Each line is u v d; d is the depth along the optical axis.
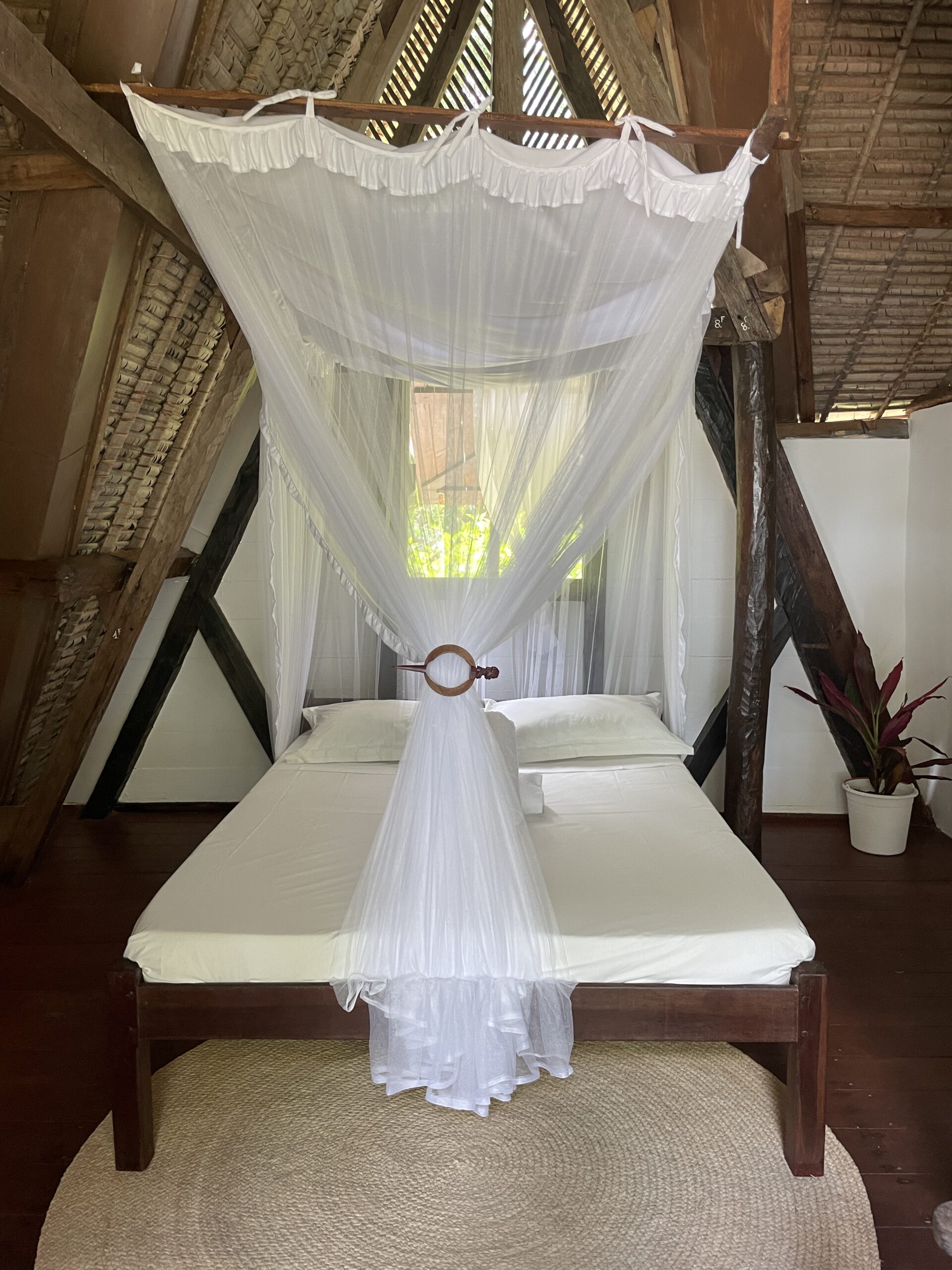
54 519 2.72
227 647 3.99
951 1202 1.56
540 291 1.95
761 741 3.45
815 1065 1.95
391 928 2.03
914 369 3.88
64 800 3.55
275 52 2.50
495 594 2.15
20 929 3.05
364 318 1.99
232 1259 1.77
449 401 2.05
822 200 3.31
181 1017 2.00
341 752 3.38
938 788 3.90
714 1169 2.00
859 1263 1.75
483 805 2.09
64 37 2.06
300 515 3.26
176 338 2.81
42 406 2.45
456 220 1.88
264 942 2.03
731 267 2.81
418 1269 1.74
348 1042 2.47
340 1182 1.96
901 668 3.73
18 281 2.28
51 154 2.11
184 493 3.29
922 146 3.15
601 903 2.18
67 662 3.31
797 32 2.85
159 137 1.88
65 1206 1.90
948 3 2.80
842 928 3.07
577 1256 1.77
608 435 2.06
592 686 3.67
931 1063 2.36
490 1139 2.09
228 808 4.13
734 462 3.81
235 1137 2.10
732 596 3.93
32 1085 2.28
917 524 3.89
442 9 3.40
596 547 2.35
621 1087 2.27
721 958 2.01
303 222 1.91
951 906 3.23
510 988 2.04
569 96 3.51
